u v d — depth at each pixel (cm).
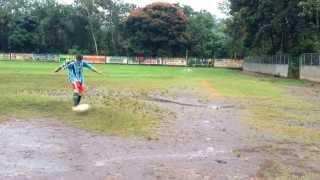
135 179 938
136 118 1669
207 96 2814
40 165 1029
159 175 971
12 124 1506
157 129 1513
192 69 7969
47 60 9331
